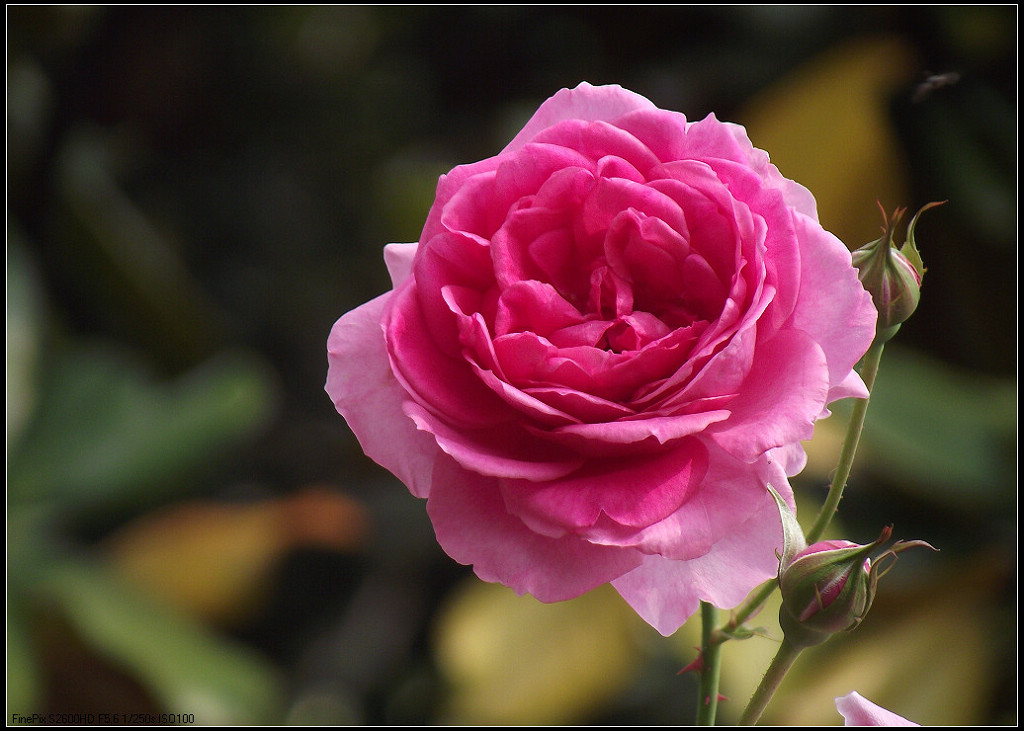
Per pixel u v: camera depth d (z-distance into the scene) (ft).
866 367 2.20
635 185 2.10
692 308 2.12
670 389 2.08
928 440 3.17
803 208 2.14
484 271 2.13
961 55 3.50
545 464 2.09
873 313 2.10
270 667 3.64
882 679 2.98
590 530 2.07
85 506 3.61
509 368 2.09
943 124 3.41
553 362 2.08
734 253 2.09
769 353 2.10
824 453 3.16
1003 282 3.41
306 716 3.66
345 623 4.00
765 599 2.20
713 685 2.21
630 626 3.28
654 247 2.11
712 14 3.92
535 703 3.12
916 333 3.59
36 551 3.46
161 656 3.28
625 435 2.05
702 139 2.13
